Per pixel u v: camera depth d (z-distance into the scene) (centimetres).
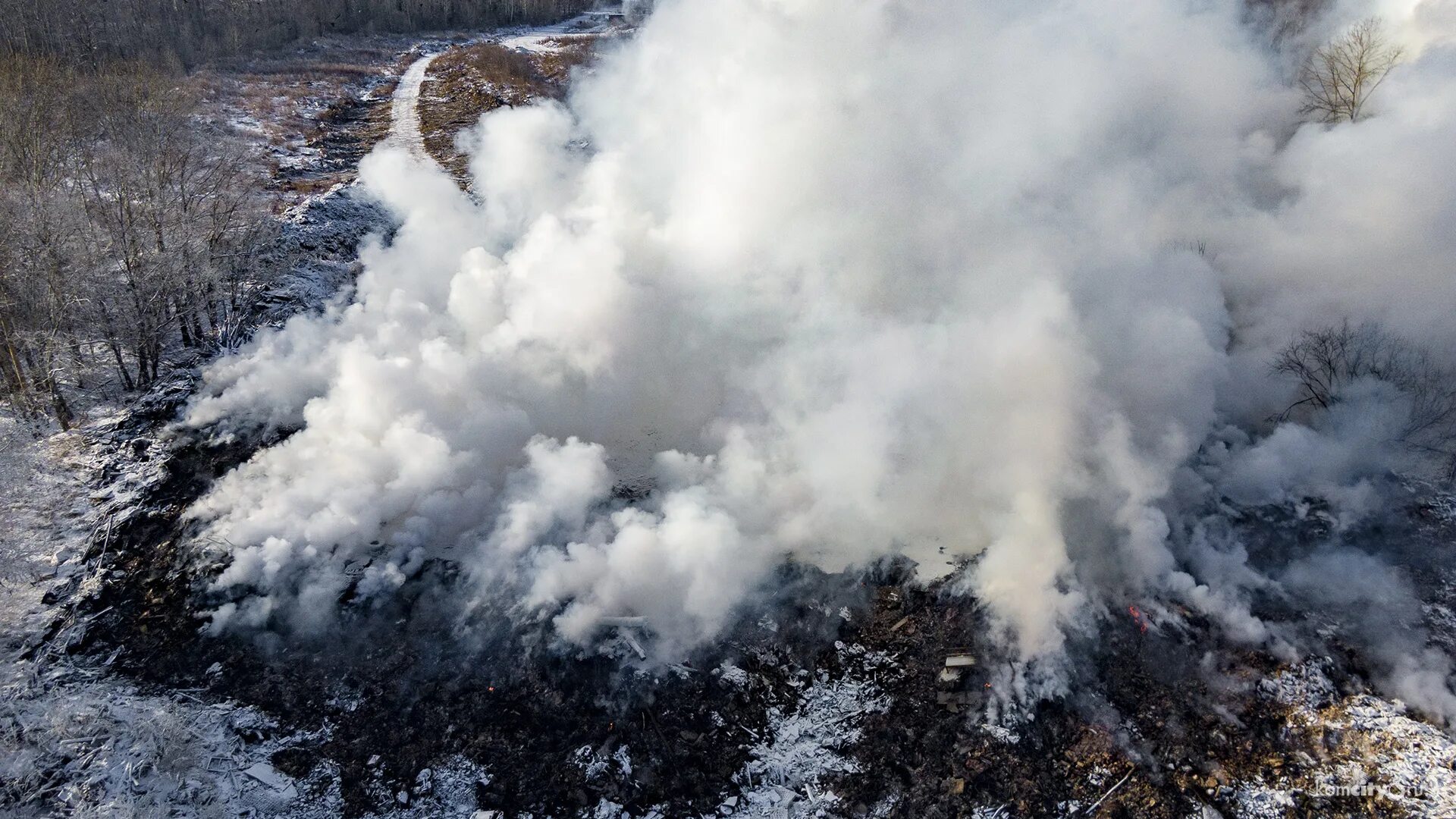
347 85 6444
